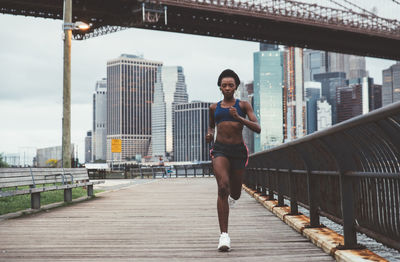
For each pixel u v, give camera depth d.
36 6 67.56
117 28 72.38
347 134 3.72
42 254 4.32
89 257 4.17
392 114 2.76
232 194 4.68
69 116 14.72
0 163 25.52
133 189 15.77
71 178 10.52
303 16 78.19
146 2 67.25
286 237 5.17
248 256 4.13
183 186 18.05
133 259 4.07
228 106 4.46
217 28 77.31
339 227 6.46
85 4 68.50
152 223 6.61
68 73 14.76
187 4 69.75
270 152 7.74
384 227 3.47
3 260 4.05
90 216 7.53
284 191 7.75
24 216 7.51
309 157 5.25
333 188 4.58
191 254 4.27
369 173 3.56
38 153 28.86
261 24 78.50
